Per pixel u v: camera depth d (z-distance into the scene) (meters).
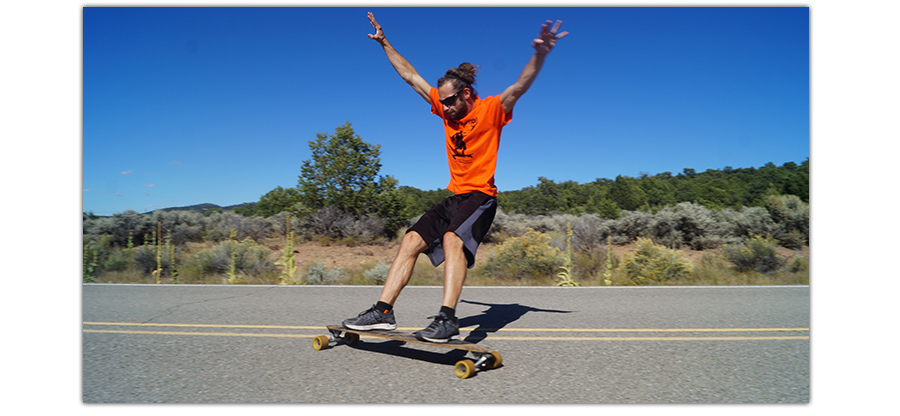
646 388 2.96
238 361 3.52
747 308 5.88
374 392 2.87
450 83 3.39
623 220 15.77
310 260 13.30
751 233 14.48
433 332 3.17
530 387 2.95
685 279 9.55
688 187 30.02
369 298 6.68
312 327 4.73
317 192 17.53
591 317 5.25
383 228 16.86
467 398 2.77
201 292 7.33
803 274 9.94
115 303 6.28
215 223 17.97
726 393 2.89
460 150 3.54
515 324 4.86
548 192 31.30
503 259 10.36
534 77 3.28
